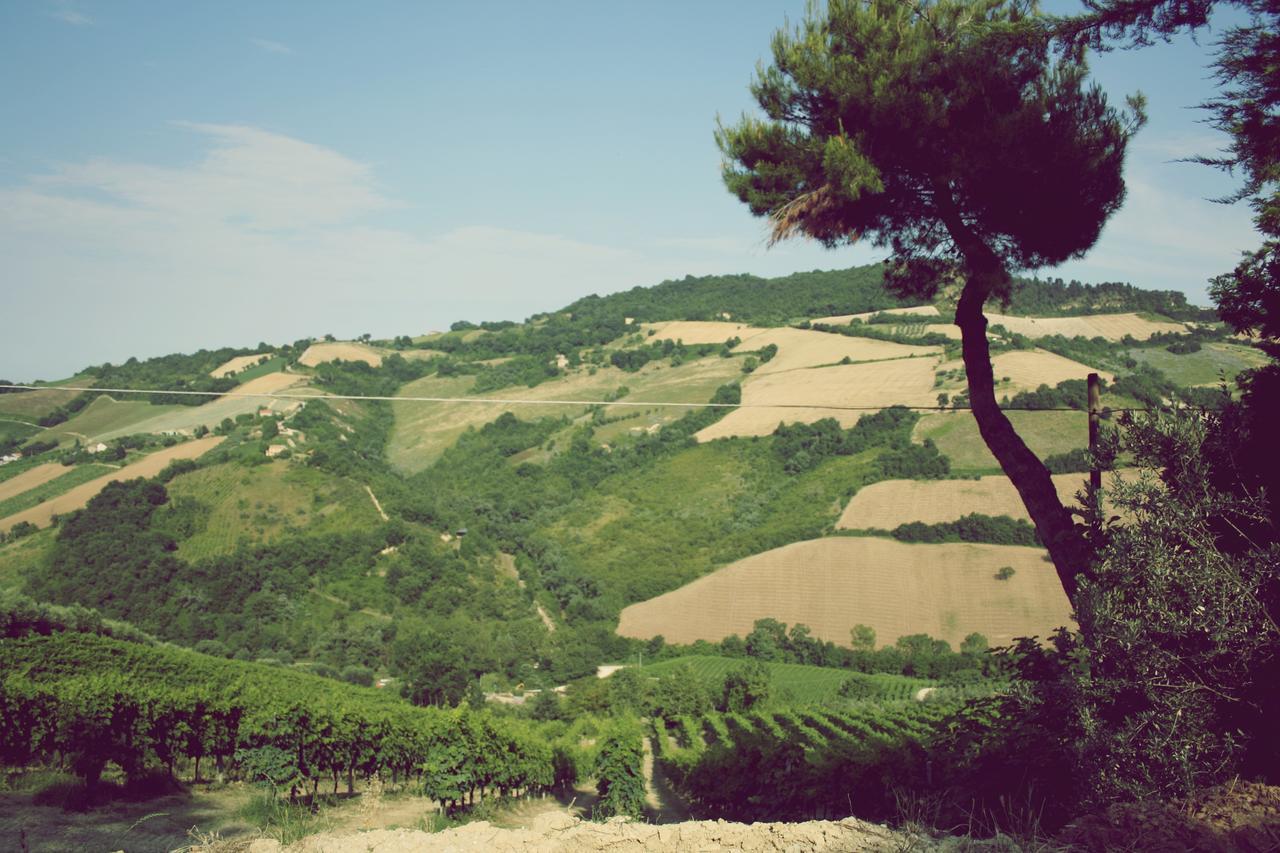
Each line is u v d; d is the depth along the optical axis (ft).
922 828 17.93
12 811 31.35
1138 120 35.12
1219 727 19.04
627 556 355.97
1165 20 26.21
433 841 19.04
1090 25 27.32
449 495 431.43
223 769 50.62
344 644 269.44
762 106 37.99
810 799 38.14
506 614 319.06
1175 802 17.78
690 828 18.63
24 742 37.70
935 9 34.68
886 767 31.65
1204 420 21.90
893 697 198.08
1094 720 19.80
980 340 36.17
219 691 49.52
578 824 19.97
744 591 286.66
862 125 35.42
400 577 320.91
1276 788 17.70
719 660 263.29
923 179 36.73
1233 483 21.30
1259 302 25.77
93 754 37.04
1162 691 19.36
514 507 418.31
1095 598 20.52
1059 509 33.22
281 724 43.70
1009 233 36.06
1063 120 34.12
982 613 238.27
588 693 228.02
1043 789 20.90
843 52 36.06
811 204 34.76
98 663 93.40
